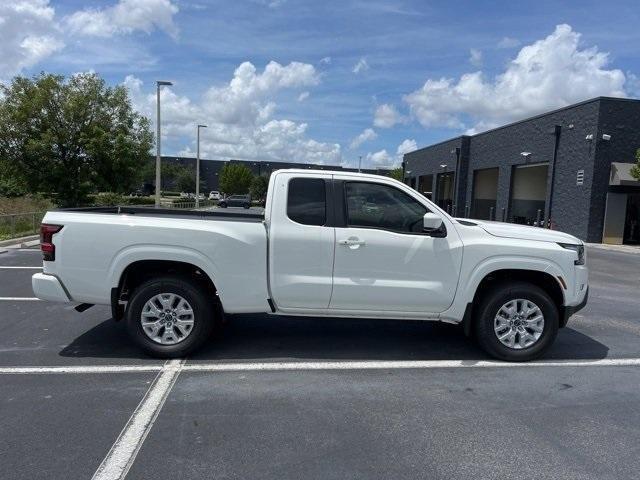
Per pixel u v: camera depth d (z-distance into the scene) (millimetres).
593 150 23688
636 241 25078
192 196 88062
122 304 5734
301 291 5488
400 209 5633
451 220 5656
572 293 5680
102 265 5375
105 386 4762
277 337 6453
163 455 3551
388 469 3438
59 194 31016
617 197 23828
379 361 5652
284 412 4281
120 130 31672
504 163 33438
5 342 6062
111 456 3520
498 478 3361
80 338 6250
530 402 4602
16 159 30594
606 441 3893
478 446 3775
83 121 30953
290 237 5445
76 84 30984
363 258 5504
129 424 3996
